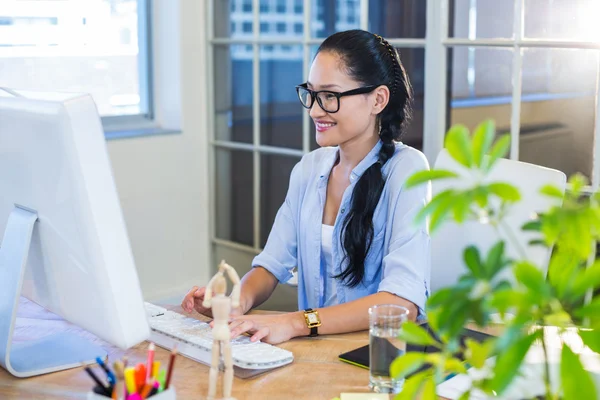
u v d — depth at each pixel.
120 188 3.36
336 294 1.84
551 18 2.40
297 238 1.95
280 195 3.34
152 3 3.53
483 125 0.73
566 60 2.38
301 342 1.52
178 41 3.46
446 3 2.64
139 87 3.58
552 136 2.44
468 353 0.80
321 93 1.72
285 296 3.29
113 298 1.19
